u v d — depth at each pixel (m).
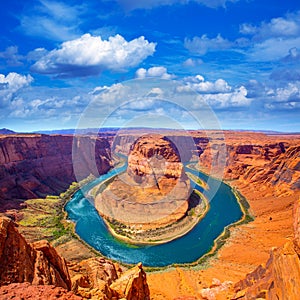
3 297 12.84
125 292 22.66
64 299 12.88
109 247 53.44
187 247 51.78
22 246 18.09
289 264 21.36
